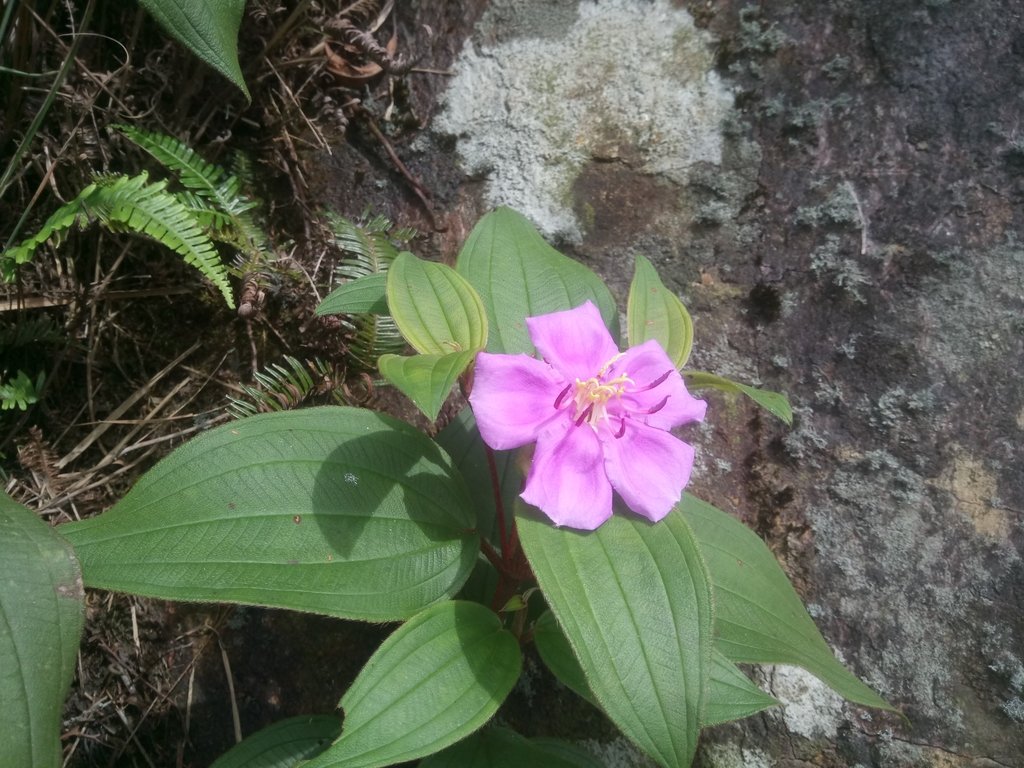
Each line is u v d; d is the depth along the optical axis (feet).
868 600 1.02
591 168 1.21
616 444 0.81
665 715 0.68
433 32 1.28
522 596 0.86
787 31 1.17
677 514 0.79
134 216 1.03
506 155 1.24
